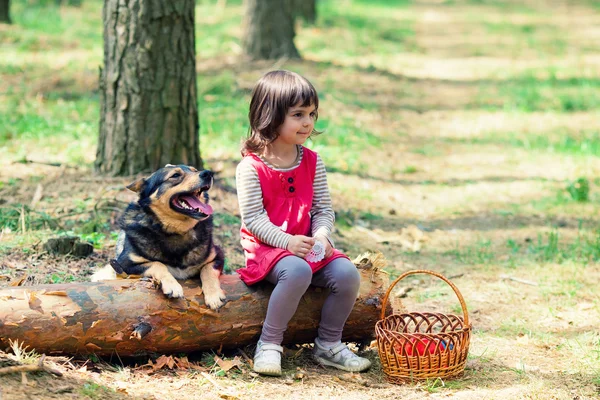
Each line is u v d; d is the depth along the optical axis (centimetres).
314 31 2197
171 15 789
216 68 1568
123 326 457
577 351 546
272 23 1711
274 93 474
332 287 480
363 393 457
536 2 3875
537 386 468
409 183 1063
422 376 469
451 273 741
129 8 780
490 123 1422
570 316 625
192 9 809
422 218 932
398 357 468
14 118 1080
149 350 474
